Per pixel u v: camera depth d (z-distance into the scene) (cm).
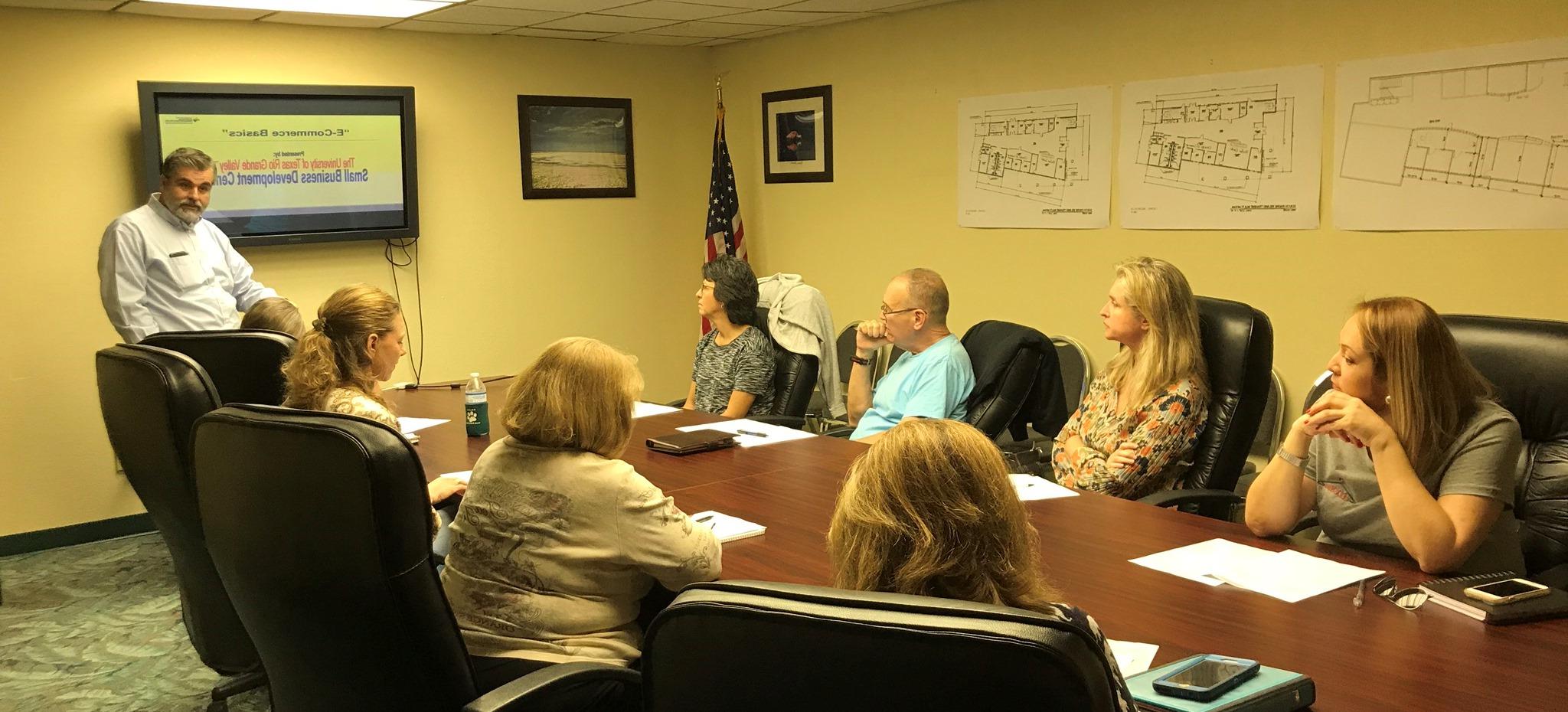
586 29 525
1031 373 337
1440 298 347
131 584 406
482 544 174
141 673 325
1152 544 205
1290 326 386
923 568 103
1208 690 129
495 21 493
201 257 427
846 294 554
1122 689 104
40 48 429
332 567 146
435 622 150
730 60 600
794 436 311
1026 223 464
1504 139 328
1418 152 347
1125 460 267
